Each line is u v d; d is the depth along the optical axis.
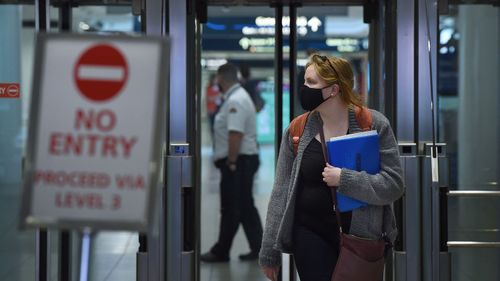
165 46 3.76
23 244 7.45
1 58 7.51
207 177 9.14
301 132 5.18
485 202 7.37
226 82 9.05
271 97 9.15
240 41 9.02
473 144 7.75
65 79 3.77
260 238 9.19
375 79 7.64
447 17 7.94
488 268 7.29
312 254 5.10
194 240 6.85
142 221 3.71
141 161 3.73
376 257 5.00
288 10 7.83
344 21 8.22
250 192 9.15
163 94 3.74
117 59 3.76
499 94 7.67
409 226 6.49
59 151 3.76
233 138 9.05
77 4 7.46
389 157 5.07
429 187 6.47
